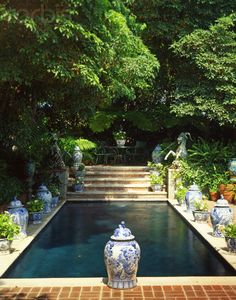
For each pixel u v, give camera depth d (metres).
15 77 6.48
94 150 16.41
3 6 5.81
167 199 12.68
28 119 9.27
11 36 6.31
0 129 9.20
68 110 10.07
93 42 6.99
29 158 10.27
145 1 13.20
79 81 6.99
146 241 7.36
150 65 10.54
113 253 4.61
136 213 10.46
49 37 6.16
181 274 5.54
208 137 15.29
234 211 10.07
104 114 16.70
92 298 4.32
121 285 4.62
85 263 6.00
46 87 8.65
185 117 15.52
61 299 4.29
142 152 17.56
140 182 13.90
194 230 7.96
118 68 8.80
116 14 7.88
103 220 9.41
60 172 12.45
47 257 6.30
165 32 13.80
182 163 12.76
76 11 6.18
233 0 13.27
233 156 12.62
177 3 13.27
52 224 8.88
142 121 16.80
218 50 12.33
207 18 13.44
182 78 13.34
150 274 5.53
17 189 8.74
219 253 6.04
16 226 6.06
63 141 14.54
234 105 12.07
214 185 11.84
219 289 4.62
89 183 13.73
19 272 5.58
